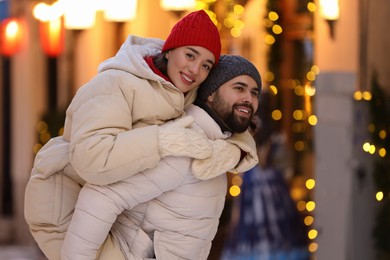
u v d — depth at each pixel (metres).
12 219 21.00
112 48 15.77
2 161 21.83
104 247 5.39
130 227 5.46
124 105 5.16
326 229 10.17
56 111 17.72
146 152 5.05
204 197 5.36
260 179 11.39
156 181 5.21
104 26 15.81
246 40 13.52
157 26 14.12
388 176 9.59
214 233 5.56
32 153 20.02
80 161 5.08
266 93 12.52
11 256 18.06
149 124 5.28
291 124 12.69
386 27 9.62
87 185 5.30
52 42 17.98
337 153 9.95
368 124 9.60
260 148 12.01
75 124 5.14
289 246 11.16
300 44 12.71
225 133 5.46
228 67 5.37
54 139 5.64
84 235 5.25
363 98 9.60
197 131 5.22
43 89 19.91
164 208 5.38
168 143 5.07
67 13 16.44
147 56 5.43
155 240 5.41
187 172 5.25
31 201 5.56
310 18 12.34
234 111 5.38
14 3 20.50
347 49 9.76
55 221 5.54
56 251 5.57
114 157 5.03
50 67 19.84
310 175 12.42
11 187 21.77
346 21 9.77
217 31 5.33
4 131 21.78
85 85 5.27
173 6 13.04
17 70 20.61
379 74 9.62
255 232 11.13
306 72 12.59
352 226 9.70
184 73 5.29
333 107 10.03
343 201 9.82
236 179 12.57
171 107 5.26
